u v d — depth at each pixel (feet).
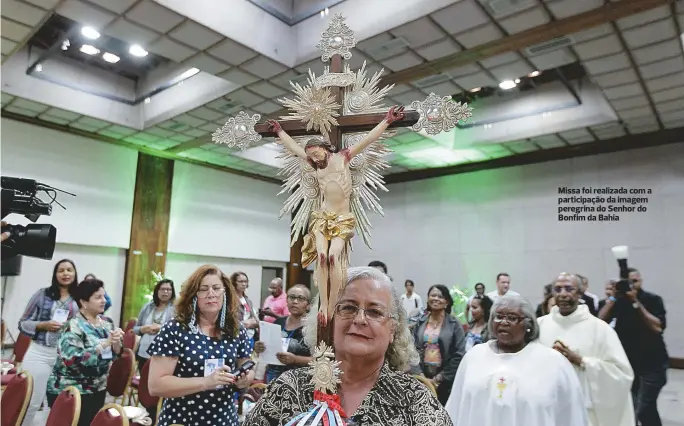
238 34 19.24
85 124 28.71
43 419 13.00
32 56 25.07
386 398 3.83
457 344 12.50
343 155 5.14
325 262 4.48
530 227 32.19
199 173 36.45
